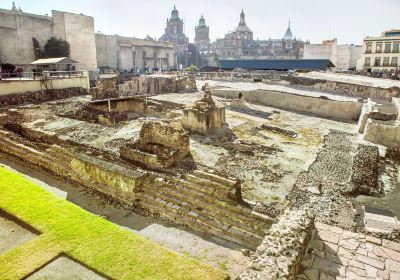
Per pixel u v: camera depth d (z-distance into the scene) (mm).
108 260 6035
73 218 7484
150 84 31719
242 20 117438
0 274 5695
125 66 61594
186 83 34688
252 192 10664
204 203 9656
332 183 11359
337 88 30203
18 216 7473
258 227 8633
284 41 103812
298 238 6254
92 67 46688
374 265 6520
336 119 23562
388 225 8391
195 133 17672
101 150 14336
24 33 37938
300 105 25953
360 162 12812
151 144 14383
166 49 72938
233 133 17953
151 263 5973
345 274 6176
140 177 10578
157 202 10016
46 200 8336
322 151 15273
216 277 5633
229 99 28812
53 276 5715
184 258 6176
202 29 128625
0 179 9531
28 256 6152
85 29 44938
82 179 11844
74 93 30375
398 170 13031
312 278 6020
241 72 46000
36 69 35094
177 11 125188
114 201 10617
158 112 23203
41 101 26781
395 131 16234
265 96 27797
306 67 48938
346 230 7957
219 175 10586
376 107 20578
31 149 14133
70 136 16625
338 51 65312
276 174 12227
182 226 9180
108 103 21891
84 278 5664
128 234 6922
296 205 9758
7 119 19078
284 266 5375
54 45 39969
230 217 9102
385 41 49781
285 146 15938
